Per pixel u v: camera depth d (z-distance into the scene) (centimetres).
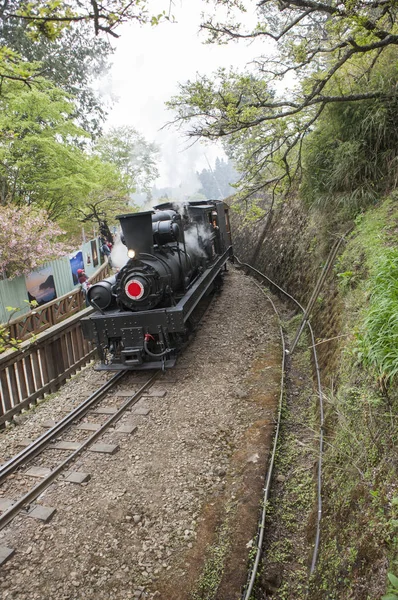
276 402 608
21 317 924
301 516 414
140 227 730
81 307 1219
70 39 848
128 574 360
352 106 823
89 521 417
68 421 597
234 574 353
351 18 564
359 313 493
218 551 376
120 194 1761
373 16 743
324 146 911
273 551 379
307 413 583
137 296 712
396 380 329
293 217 1302
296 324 908
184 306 745
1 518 420
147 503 436
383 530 261
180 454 512
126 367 738
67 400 679
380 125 747
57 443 557
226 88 700
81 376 774
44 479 474
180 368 763
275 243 1413
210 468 484
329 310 708
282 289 1181
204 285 980
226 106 699
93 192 1628
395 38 633
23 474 498
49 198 1441
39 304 1191
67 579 358
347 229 783
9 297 1060
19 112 1195
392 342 328
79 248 1509
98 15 328
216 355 809
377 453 317
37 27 338
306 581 338
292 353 778
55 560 377
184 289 851
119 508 430
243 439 530
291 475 471
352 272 606
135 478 475
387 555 246
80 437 566
